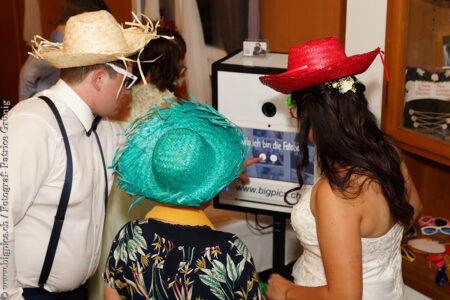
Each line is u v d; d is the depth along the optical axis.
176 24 3.71
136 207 2.50
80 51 1.69
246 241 2.69
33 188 1.68
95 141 1.92
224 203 2.35
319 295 1.48
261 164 2.23
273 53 2.38
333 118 1.48
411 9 2.15
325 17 3.09
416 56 2.19
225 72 2.15
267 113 2.15
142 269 1.45
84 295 2.08
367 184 1.43
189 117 1.60
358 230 1.42
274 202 2.27
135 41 1.84
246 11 3.49
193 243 1.42
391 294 1.66
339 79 1.50
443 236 2.49
